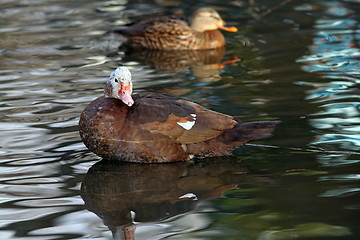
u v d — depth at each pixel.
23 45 19.41
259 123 11.63
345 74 15.82
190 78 16.17
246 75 16.23
